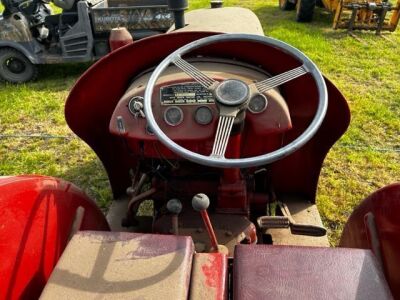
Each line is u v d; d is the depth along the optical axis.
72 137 4.23
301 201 2.55
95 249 1.35
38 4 5.96
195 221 1.89
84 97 1.98
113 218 2.46
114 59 1.86
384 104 4.79
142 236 1.40
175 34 1.77
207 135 1.63
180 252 1.32
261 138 1.76
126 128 1.70
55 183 1.65
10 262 1.30
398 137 4.10
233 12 3.04
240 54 1.86
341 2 7.56
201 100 1.62
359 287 1.24
